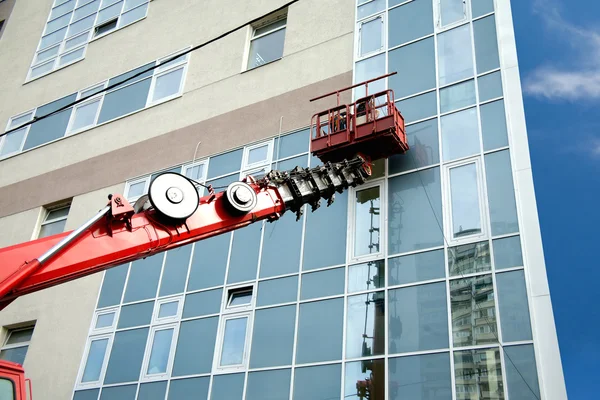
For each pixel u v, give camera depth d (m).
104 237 9.47
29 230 23.14
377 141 14.89
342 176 13.73
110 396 17.12
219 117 20.73
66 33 29.03
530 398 11.56
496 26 16.27
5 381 9.16
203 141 20.59
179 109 22.03
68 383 18.16
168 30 24.88
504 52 15.76
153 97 23.25
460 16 17.11
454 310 13.22
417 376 12.94
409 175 15.49
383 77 15.70
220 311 16.69
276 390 14.55
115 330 18.38
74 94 26.09
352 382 13.62
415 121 16.16
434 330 13.22
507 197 13.87
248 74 21.02
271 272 16.45
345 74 18.59
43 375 18.81
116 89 24.72
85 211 22.02
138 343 17.64
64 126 25.33
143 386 16.72
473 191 14.41
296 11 21.38
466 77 16.03
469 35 16.61
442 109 15.94
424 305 13.64
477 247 13.66
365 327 14.12
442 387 12.55
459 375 12.48
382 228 15.21
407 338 13.45
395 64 17.45
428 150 15.55
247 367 15.27
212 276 17.50
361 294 14.62
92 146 23.66
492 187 14.17
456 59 16.47
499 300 12.77
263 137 19.20
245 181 11.70
